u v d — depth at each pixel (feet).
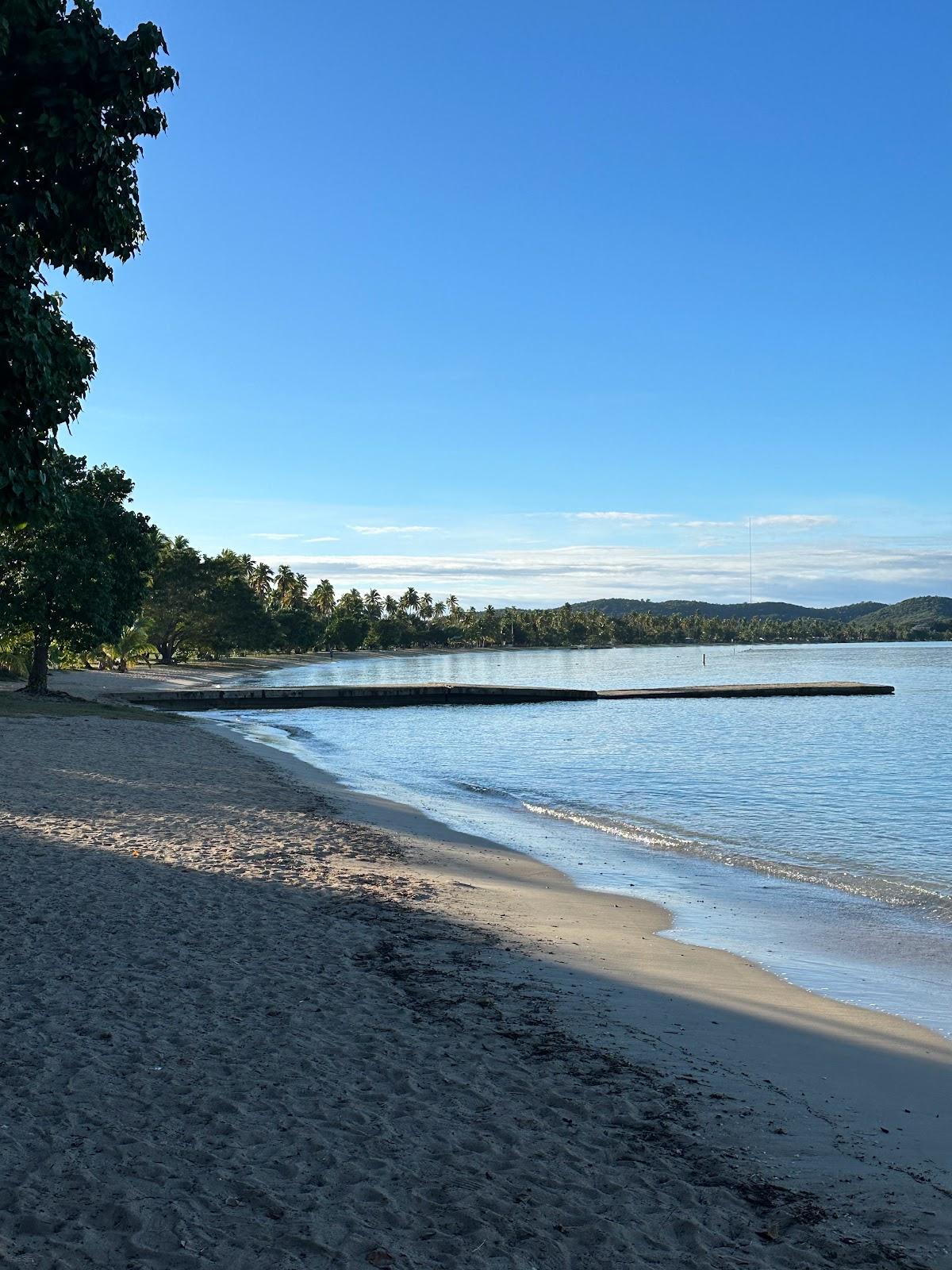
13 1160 15.75
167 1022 23.21
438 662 572.51
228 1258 13.32
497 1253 13.93
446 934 34.55
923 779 93.81
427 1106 19.19
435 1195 15.56
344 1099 19.26
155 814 58.39
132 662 325.21
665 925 39.40
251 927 33.42
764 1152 18.13
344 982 27.58
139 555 155.84
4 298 22.67
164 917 34.01
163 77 24.57
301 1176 15.92
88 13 23.77
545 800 80.02
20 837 47.37
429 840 57.41
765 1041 25.00
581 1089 20.62
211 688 228.22
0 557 142.51
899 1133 19.40
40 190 24.22
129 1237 13.67
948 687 279.49
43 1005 23.93
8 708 127.65
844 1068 23.26
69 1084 19.10
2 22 21.89
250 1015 24.13
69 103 23.11
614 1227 14.87
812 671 421.59
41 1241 13.35
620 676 374.63
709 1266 13.96
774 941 37.40
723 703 221.46
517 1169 16.66
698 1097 20.67
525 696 229.04
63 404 24.99
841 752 120.37
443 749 125.29
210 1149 16.69
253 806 65.31
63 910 33.91
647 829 65.87
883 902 44.70
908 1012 28.32
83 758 83.61
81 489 151.33
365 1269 13.25
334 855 49.67
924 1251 14.66
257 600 400.06
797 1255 14.39
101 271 26.71
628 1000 27.94
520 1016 25.59
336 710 208.85
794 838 63.21
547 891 45.24
